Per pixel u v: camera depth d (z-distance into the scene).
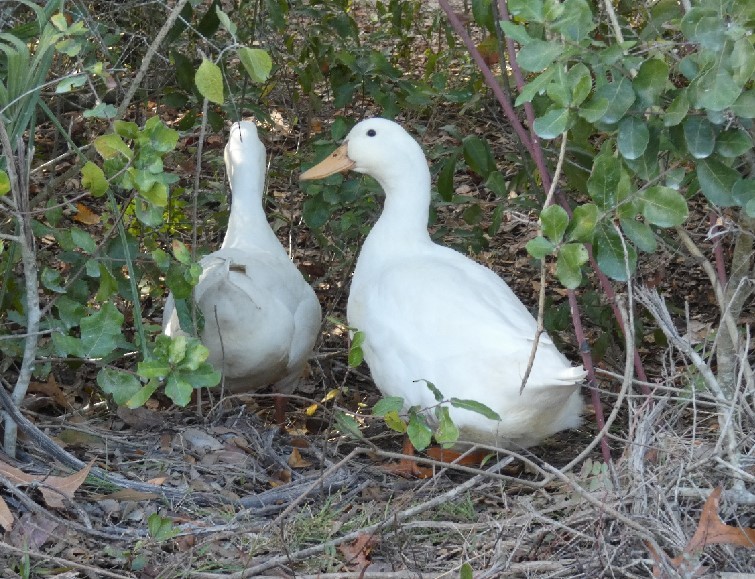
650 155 5.58
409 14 10.51
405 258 7.28
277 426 7.38
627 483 5.82
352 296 7.41
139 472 6.36
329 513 6.01
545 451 7.26
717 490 4.93
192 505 5.99
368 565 5.34
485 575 5.04
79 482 5.68
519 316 6.53
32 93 5.77
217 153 10.88
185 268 6.16
